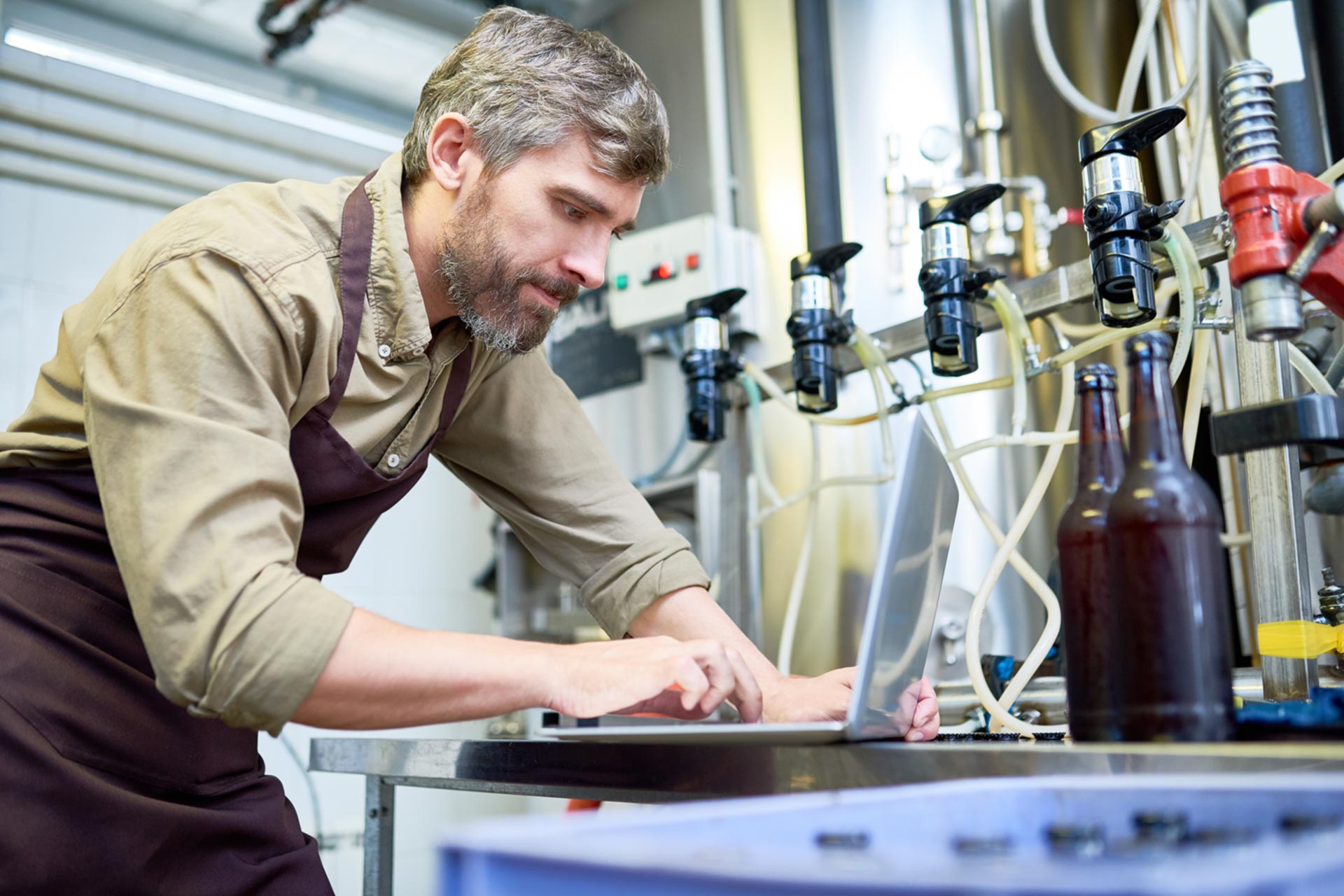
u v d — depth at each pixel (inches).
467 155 40.6
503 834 14.0
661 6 92.3
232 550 31.1
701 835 15.7
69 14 115.3
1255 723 26.0
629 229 43.3
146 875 36.6
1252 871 11.6
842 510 70.9
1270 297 28.3
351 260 39.3
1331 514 41.9
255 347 34.6
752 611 62.1
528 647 33.3
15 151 111.4
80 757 36.0
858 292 74.8
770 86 84.3
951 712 48.3
